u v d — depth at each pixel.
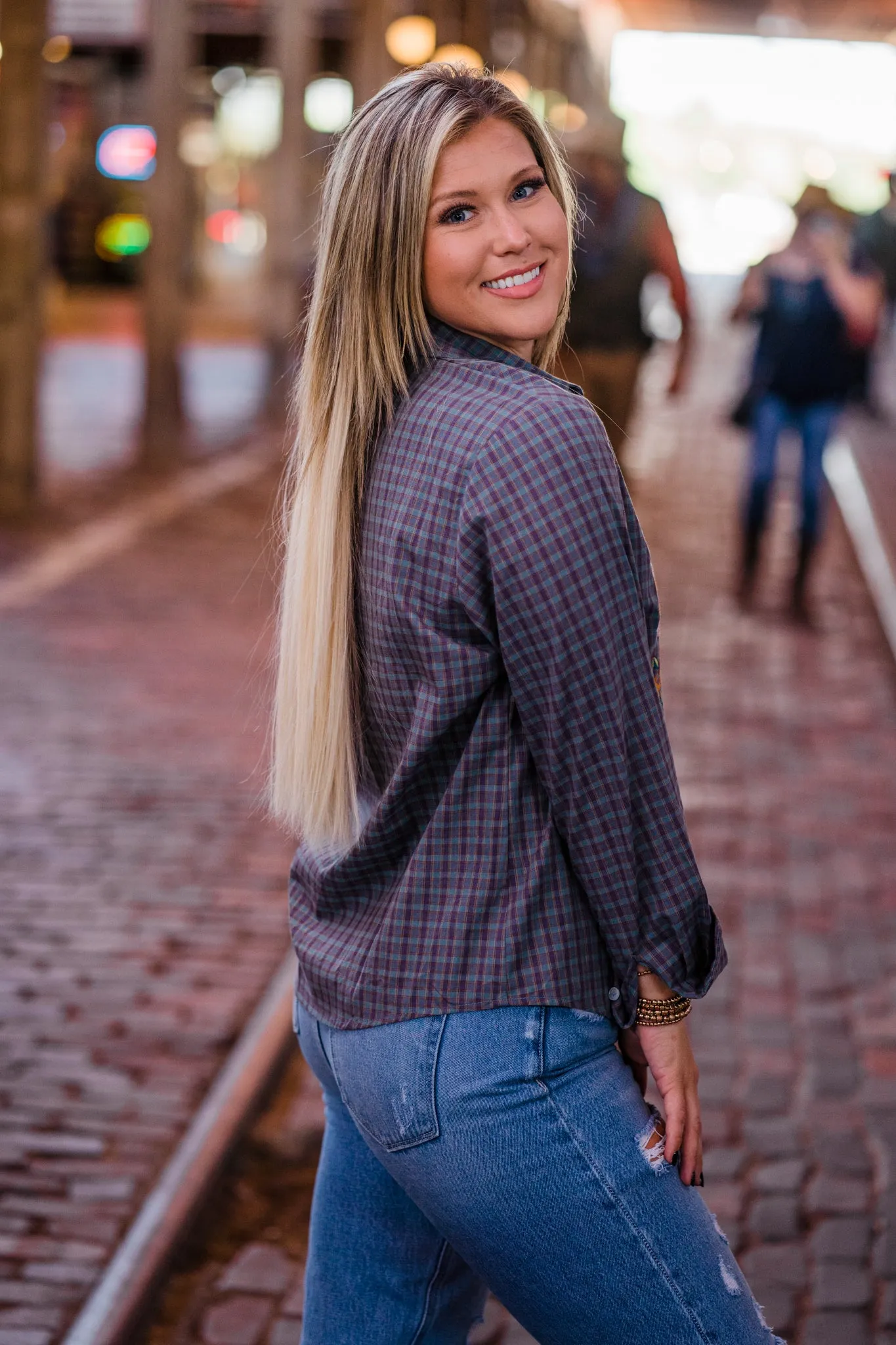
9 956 4.42
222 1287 3.08
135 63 22.20
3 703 6.68
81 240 30.12
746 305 8.37
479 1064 1.65
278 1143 3.59
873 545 10.29
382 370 1.75
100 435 13.96
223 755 6.16
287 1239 3.24
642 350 8.43
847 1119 3.66
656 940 1.67
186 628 7.98
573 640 1.59
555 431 1.62
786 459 14.15
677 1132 1.67
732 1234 3.20
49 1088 3.72
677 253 8.35
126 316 26.81
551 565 1.59
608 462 1.64
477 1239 1.70
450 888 1.68
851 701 7.18
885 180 18.17
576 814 1.63
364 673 1.80
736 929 4.75
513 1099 1.64
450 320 1.78
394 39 16.72
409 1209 1.96
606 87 29.67
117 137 29.61
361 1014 1.71
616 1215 1.65
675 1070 1.69
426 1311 1.99
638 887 1.67
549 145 1.81
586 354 8.27
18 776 5.85
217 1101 3.62
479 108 1.74
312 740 1.83
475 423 1.66
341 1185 1.98
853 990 4.36
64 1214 3.23
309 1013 1.83
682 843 1.67
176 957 4.46
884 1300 2.99
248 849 5.27
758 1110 3.70
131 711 6.65
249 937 4.62
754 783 6.05
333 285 1.79
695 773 6.14
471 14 18.31
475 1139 1.65
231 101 31.00
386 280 1.75
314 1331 2.01
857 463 13.59
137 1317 2.90
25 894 4.83
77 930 4.61
